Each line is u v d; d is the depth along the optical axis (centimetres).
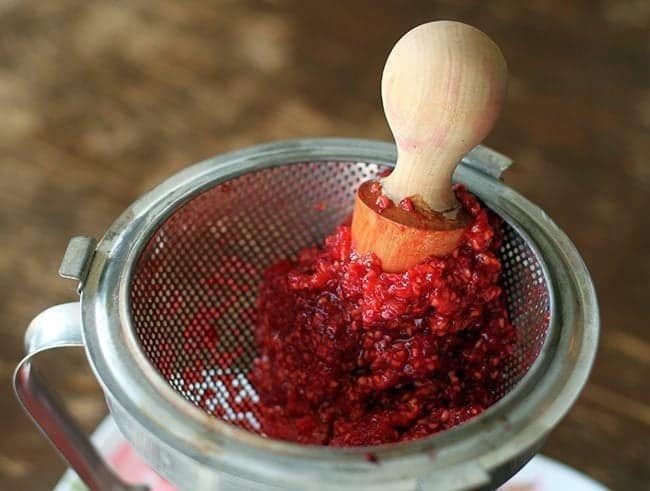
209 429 24
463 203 30
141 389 25
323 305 32
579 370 26
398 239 29
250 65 66
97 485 35
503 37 70
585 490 38
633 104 65
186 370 32
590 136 62
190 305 33
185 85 63
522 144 61
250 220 34
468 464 24
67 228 52
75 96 62
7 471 43
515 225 31
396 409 32
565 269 29
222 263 34
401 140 28
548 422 25
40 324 28
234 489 24
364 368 32
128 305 27
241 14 70
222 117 61
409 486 23
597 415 46
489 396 32
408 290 29
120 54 66
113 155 57
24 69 64
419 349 30
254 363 36
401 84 26
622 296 52
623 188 58
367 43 68
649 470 44
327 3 72
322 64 66
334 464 24
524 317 31
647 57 70
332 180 34
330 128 61
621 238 55
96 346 27
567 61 69
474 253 30
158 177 56
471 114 26
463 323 31
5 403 45
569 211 57
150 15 70
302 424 33
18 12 69
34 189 55
